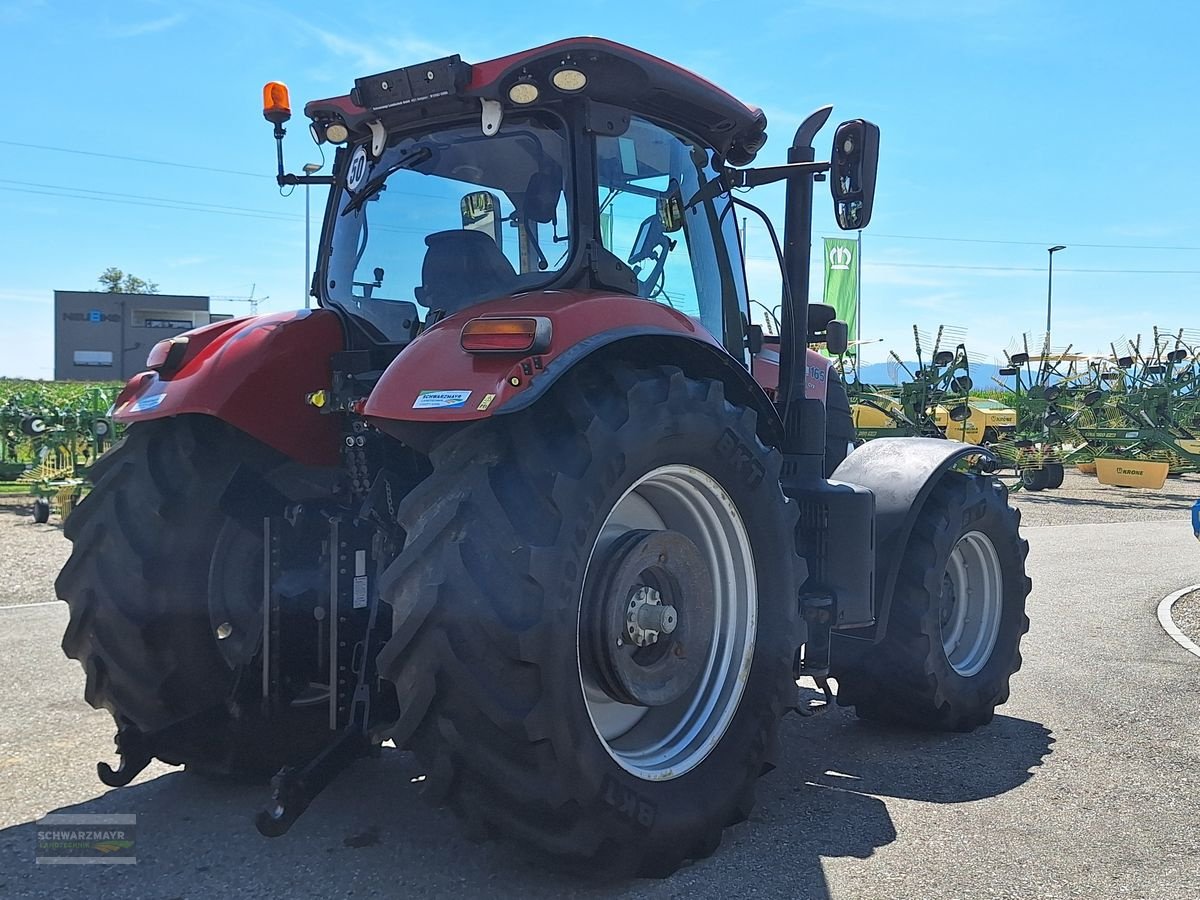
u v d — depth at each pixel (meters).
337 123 3.42
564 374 2.66
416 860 2.79
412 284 3.23
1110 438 18.23
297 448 3.18
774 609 3.11
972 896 2.65
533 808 2.45
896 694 4.05
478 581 2.38
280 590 2.99
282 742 3.18
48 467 12.30
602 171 3.09
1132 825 3.15
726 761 2.95
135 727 3.03
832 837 3.04
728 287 3.67
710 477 2.94
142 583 3.07
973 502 4.23
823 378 4.37
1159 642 5.92
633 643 2.78
